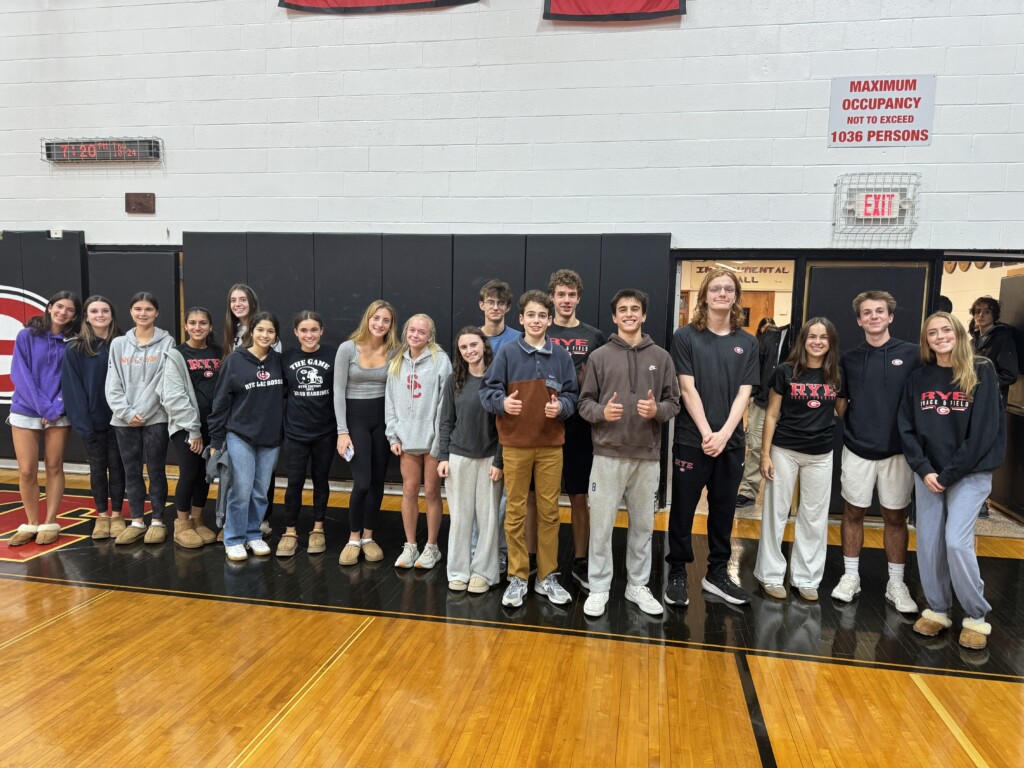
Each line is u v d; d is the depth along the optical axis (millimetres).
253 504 3873
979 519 4797
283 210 5141
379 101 4938
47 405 3842
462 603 3213
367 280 4965
